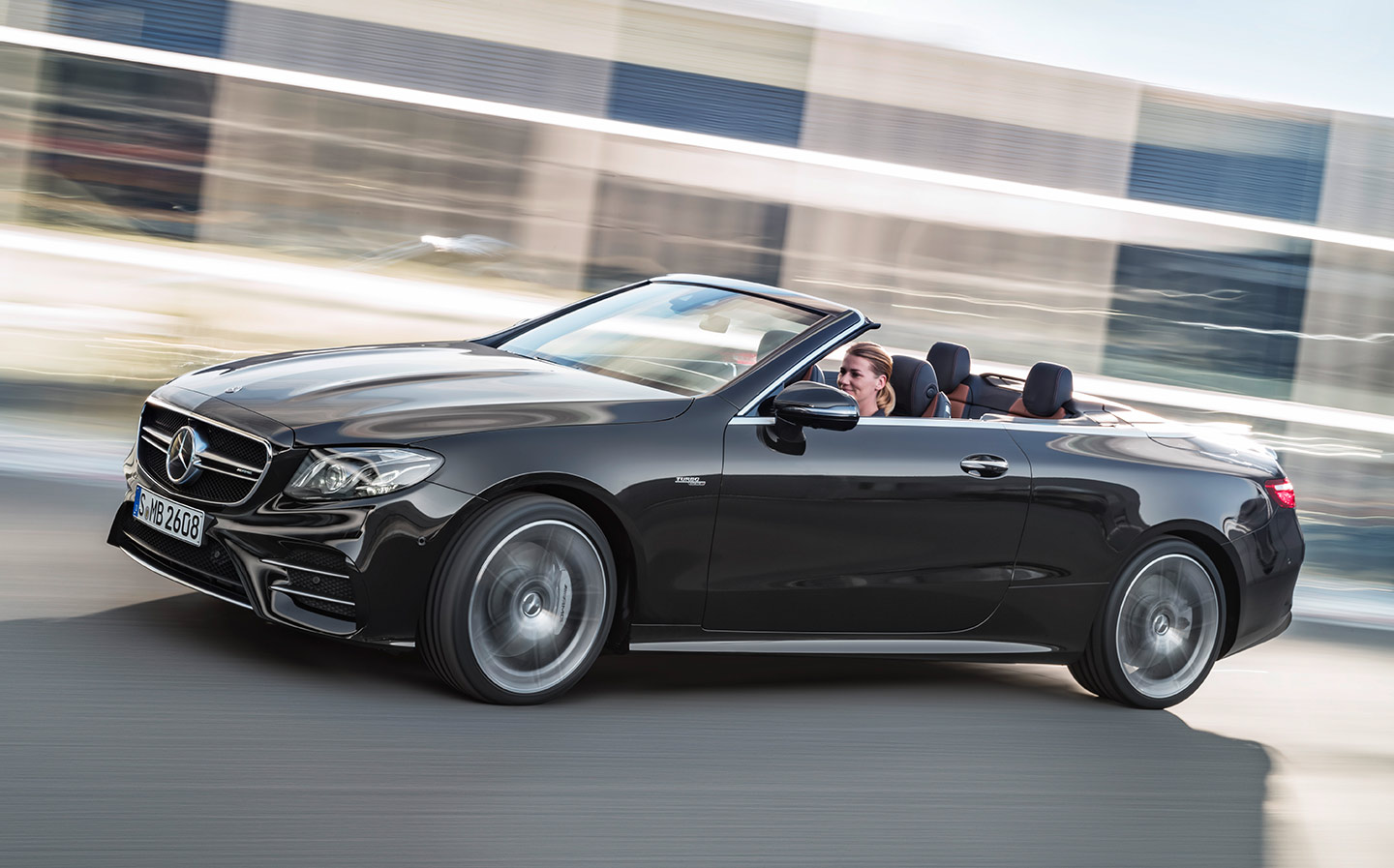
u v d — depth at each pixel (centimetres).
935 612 486
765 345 480
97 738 358
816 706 480
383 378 447
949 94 1009
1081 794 427
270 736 375
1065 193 1046
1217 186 1077
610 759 395
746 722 450
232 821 321
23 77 887
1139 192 1064
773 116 982
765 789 391
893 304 1009
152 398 452
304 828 321
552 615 423
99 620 456
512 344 522
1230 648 556
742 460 444
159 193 906
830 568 462
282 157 918
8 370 871
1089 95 1045
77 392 861
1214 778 462
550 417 426
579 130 951
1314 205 1104
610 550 430
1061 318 1048
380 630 402
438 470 402
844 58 988
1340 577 920
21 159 890
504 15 927
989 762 447
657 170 962
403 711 407
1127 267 1062
